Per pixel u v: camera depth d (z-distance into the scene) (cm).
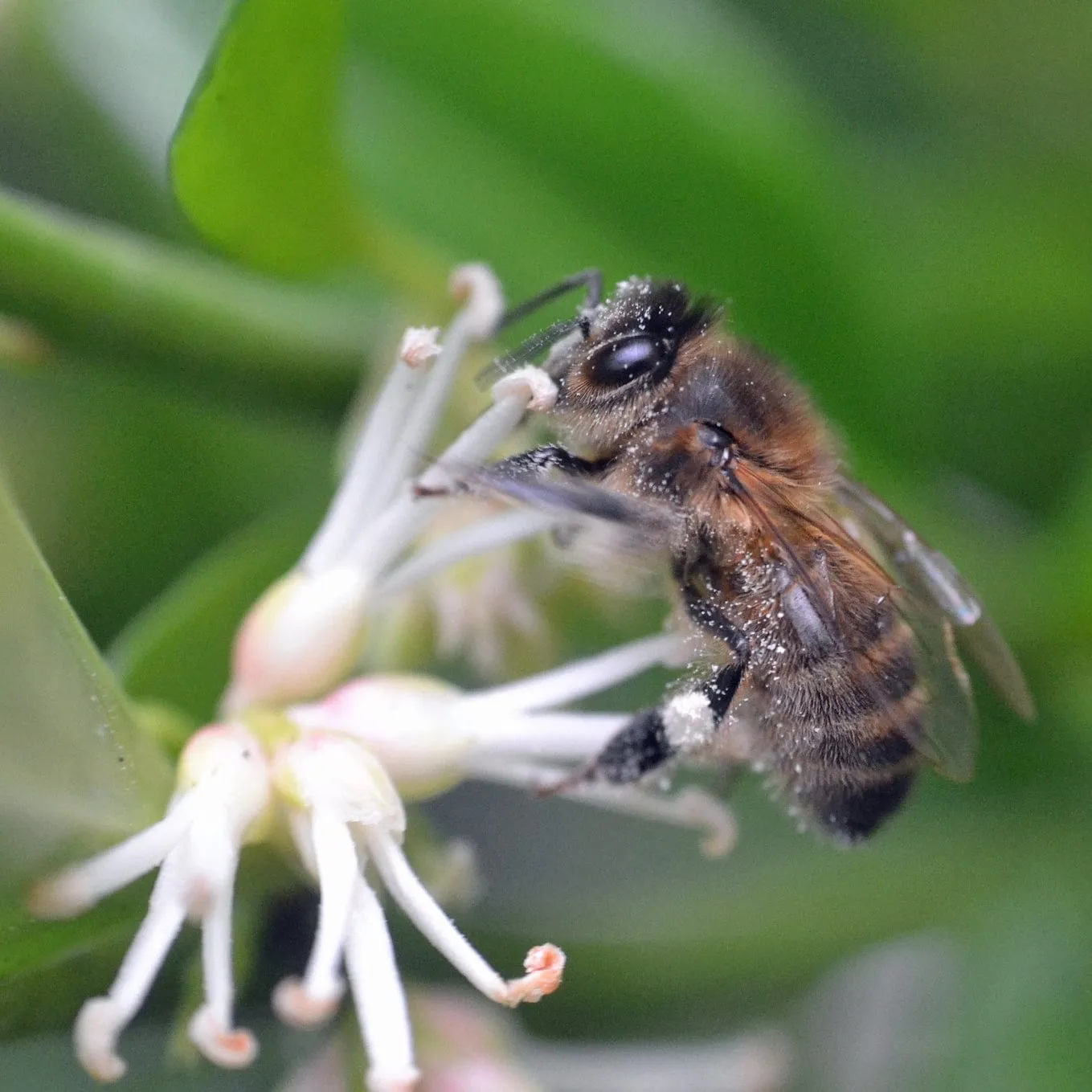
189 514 13
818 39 13
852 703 12
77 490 13
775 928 13
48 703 11
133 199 13
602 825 13
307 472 13
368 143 13
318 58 12
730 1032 13
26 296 12
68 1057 12
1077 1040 12
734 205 13
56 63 13
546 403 11
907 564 12
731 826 12
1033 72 13
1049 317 13
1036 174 13
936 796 13
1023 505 13
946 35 13
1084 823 13
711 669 12
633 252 13
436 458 11
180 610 12
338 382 12
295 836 11
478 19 13
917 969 13
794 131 13
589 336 12
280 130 12
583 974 12
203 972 11
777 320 13
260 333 12
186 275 12
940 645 12
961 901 13
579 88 13
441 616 12
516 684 12
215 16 13
